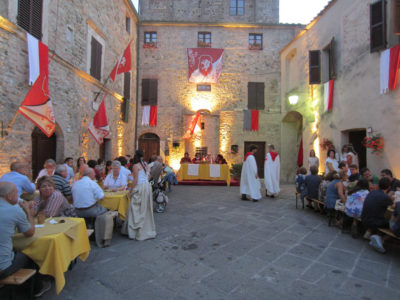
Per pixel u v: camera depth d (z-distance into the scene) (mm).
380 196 4176
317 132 10461
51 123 5992
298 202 7754
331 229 5141
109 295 2797
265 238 4586
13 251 2615
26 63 6078
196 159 12680
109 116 10742
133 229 4512
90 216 4172
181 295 2795
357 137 8688
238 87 14516
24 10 6043
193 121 13898
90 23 9055
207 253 3916
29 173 6258
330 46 9438
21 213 2523
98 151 9914
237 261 3646
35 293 2738
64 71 7562
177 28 14562
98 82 9555
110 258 3732
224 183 11375
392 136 6438
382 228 4094
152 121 14227
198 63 14234
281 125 14297
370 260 3719
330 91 9203
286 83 13898
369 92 7285
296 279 3158
